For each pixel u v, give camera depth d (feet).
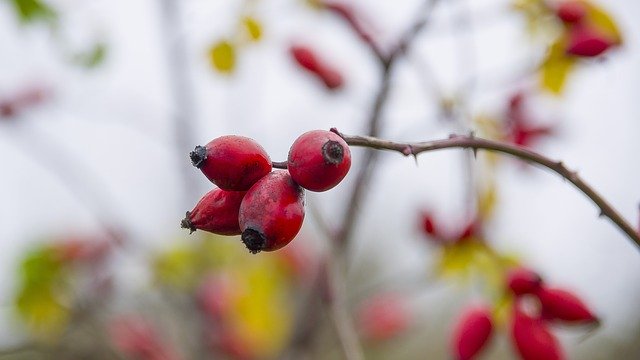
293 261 14.15
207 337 12.98
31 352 11.97
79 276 13.05
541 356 7.84
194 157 5.46
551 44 10.84
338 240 10.64
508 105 11.12
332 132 5.53
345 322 8.96
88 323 12.70
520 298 8.14
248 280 13.56
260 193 5.33
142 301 13.15
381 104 10.73
